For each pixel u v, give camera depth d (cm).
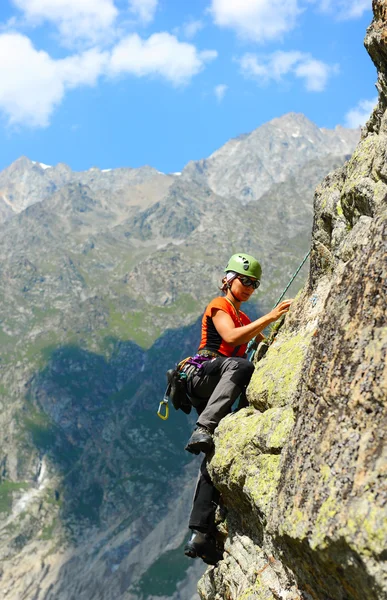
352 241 612
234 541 755
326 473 458
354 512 411
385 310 480
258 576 634
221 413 771
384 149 658
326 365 514
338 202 768
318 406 507
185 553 795
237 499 710
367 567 392
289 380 689
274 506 528
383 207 608
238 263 812
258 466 647
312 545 436
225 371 780
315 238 821
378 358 462
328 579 465
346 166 779
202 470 786
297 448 520
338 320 523
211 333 807
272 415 666
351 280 530
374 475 419
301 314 802
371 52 732
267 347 893
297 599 562
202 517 779
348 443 453
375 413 446
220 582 777
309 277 834
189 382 799
